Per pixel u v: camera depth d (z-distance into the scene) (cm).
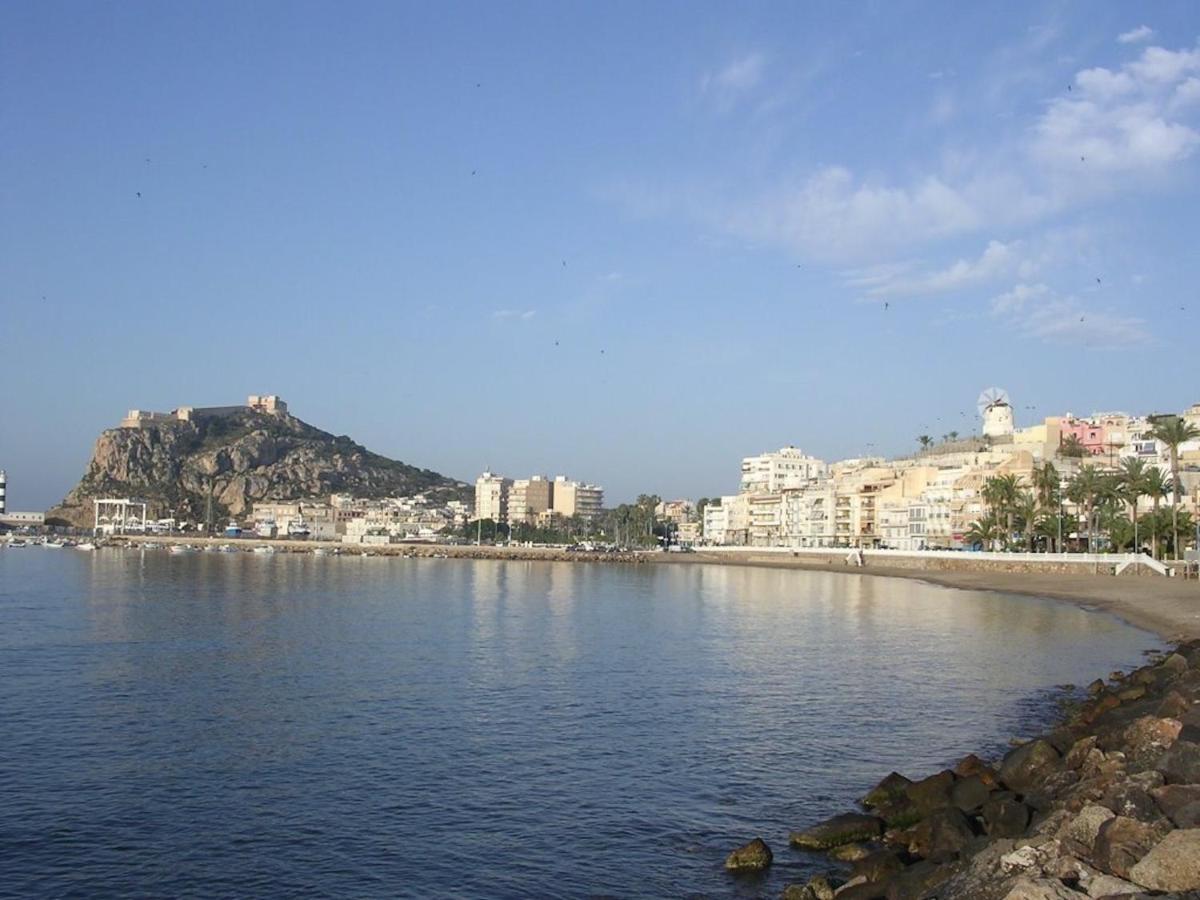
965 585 15050
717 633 8388
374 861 2909
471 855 2948
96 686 5525
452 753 4062
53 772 3788
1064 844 2130
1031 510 17025
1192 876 1792
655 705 5038
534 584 16475
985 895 2023
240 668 6206
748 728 4503
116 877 2809
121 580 15725
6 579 15688
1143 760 2917
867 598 12694
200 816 3297
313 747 4162
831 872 2744
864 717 4738
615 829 3152
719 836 3081
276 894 2694
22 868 2869
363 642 7631
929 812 3009
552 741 4262
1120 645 7488
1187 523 14662
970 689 5500
